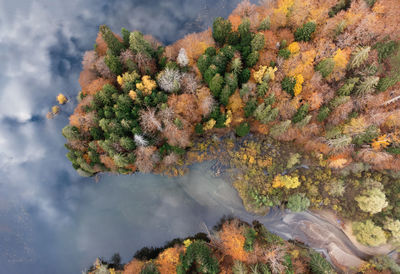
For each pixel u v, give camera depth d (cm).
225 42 4944
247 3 5216
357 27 4572
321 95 4484
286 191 5022
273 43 4591
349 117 4578
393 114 4403
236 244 4650
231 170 5159
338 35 4762
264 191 5034
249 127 4934
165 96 4447
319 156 5000
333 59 4441
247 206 5075
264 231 4903
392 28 4459
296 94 4506
